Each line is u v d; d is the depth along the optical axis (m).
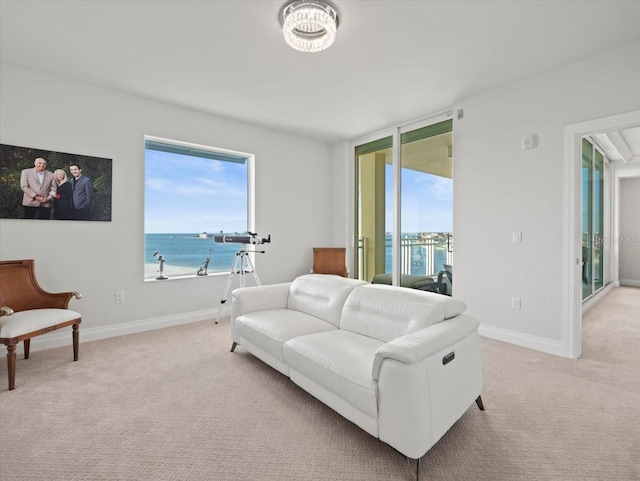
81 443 1.69
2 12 2.20
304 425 1.88
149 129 3.67
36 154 3.02
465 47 2.60
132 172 3.57
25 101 2.97
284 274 4.92
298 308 2.98
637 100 2.50
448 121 3.99
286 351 2.18
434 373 1.53
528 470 1.51
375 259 5.02
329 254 4.95
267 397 2.19
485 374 2.51
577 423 1.87
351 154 5.29
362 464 1.56
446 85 3.27
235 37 2.49
